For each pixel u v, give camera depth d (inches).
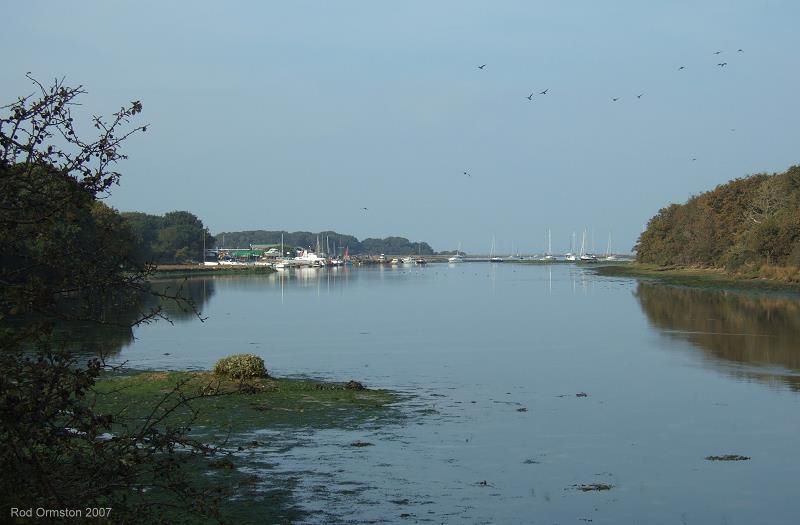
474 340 1755.7
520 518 558.6
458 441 783.7
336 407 946.1
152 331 1979.6
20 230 325.7
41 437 319.0
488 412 932.0
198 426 818.8
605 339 1750.7
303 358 1451.8
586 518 561.0
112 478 342.6
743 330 1891.0
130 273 359.6
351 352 1545.3
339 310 2723.9
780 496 614.2
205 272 6368.1
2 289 311.6
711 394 1052.5
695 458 724.7
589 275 6043.3
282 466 681.0
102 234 350.0
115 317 348.8
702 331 1892.2
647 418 900.0
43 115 323.0
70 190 322.3
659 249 6210.6
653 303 2888.8
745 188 4965.6
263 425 838.5
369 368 1316.4
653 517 564.1
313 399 991.6
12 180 318.7
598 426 856.3
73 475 338.0
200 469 661.9
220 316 2469.2
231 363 1112.8
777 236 3941.9
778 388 1094.4
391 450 743.7
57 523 315.9
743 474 673.6
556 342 1704.0
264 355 1498.5
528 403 992.2
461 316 2442.2
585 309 2672.2
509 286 4439.0
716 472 679.1
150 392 983.0
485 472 674.2
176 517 506.3
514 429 840.9
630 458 725.3
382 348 1611.7
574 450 751.7
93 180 330.6
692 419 893.2
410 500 594.9
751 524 552.1
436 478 653.9
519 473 672.4
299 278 5930.1
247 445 749.3
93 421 328.8
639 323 2132.1
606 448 761.0
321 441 775.1
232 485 618.5
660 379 1184.2
